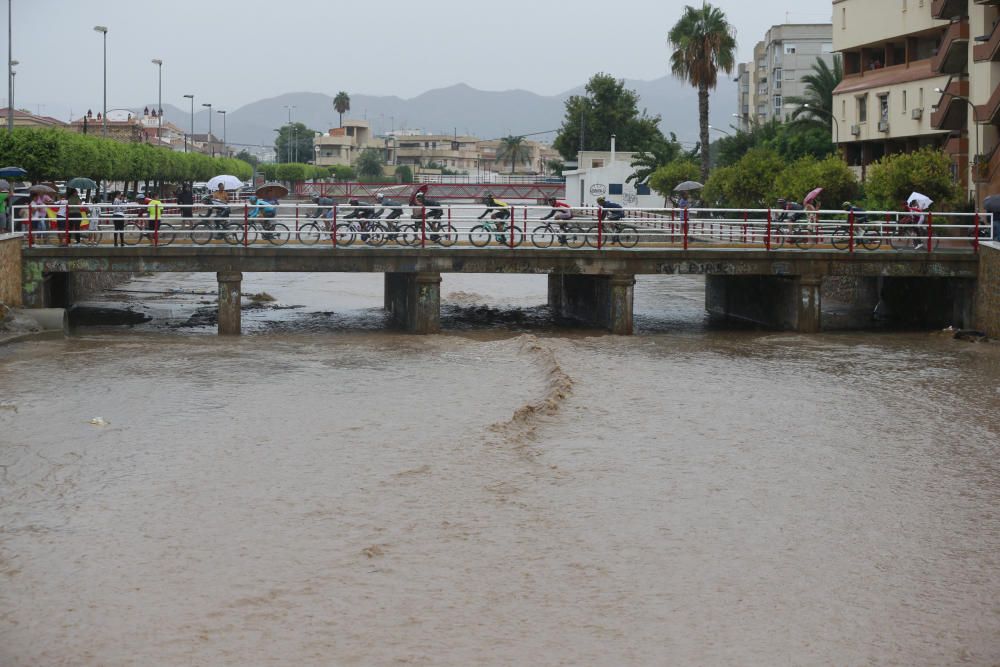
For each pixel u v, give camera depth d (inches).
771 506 697.0
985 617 535.8
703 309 1798.7
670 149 3563.0
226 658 482.6
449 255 1396.4
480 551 609.0
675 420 923.4
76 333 1391.5
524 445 831.7
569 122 4977.9
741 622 525.3
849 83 2677.2
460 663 480.1
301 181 5541.3
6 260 1306.6
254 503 685.9
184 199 1948.8
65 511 669.9
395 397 1002.1
